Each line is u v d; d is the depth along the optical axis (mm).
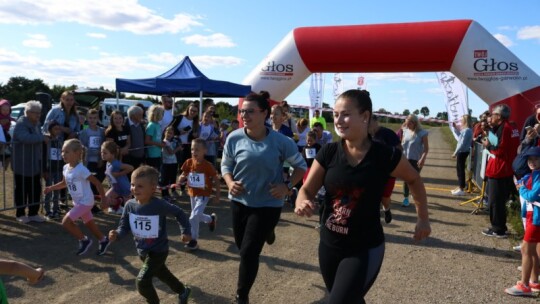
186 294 3781
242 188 3506
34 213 6453
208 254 5258
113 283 4293
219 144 11383
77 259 4934
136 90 10539
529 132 5988
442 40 10188
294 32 11492
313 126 9039
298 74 11633
